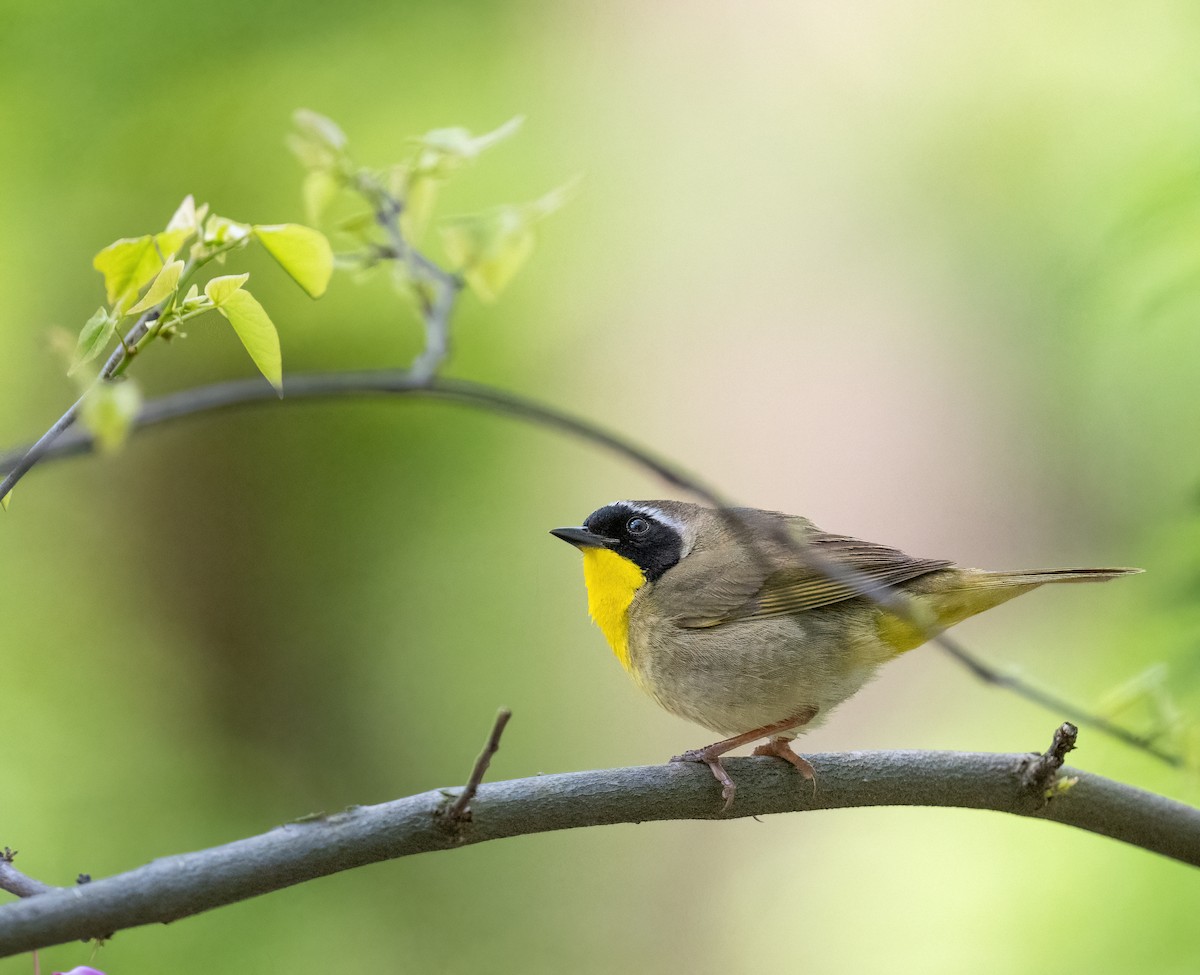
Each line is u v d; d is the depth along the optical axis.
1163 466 8.73
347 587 15.72
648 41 16.08
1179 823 5.31
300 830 4.61
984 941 10.12
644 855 13.80
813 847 12.29
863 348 14.81
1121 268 8.65
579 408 15.45
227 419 15.50
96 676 13.98
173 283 4.30
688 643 6.85
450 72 14.99
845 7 15.59
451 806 4.70
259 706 15.43
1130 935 9.00
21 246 13.93
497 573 15.46
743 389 15.23
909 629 6.66
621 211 15.58
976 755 5.36
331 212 7.80
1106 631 9.27
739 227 15.58
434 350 5.70
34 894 4.54
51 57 14.02
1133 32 11.05
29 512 14.59
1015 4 14.05
